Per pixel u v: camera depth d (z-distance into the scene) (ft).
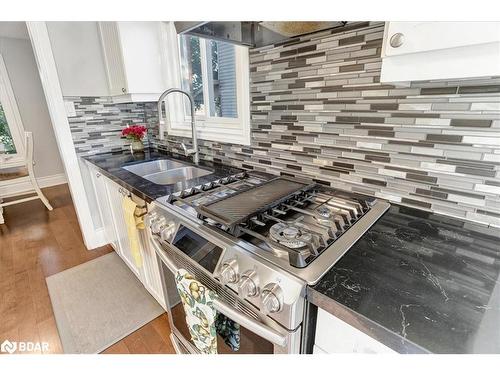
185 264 2.97
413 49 1.95
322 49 3.36
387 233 2.59
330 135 3.59
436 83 2.60
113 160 6.32
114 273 6.59
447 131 2.65
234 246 2.41
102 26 6.00
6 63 11.83
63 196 12.28
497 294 1.81
